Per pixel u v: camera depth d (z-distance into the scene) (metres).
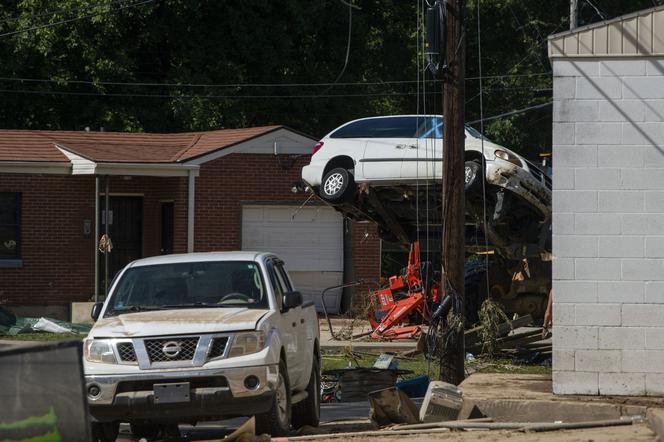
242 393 30.25
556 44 32.47
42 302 77.75
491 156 56.34
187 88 103.25
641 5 112.88
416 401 42.81
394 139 59.47
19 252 77.56
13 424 17.61
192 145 83.06
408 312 62.88
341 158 60.97
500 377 37.81
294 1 104.25
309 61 109.06
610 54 32.25
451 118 41.97
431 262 64.38
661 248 31.97
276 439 29.64
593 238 32.25
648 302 31.97
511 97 117.38
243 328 30.88
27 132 83.06
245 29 103.62
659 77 32.06
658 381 31.83
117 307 33.69
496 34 118.25
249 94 106.19
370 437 29.47
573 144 32.41
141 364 30.41
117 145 81.31
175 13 101.25
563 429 29.14
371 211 64.19
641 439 26.78
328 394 46.12
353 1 112.50
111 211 80.75
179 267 34.75
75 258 78.50
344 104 109.62
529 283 60.78
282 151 80.81
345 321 76.62
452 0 42.12
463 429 30.06
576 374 32.28
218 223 79.62
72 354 17.78
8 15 101.56
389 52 118.12
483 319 56.25
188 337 30.64
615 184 32.22
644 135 32.09
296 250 81.69
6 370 17.67
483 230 61.16
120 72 100.62
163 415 30.41
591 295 32.19
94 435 32.16
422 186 58.78
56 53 100.56
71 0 97.94
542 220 59.06
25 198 77.31
